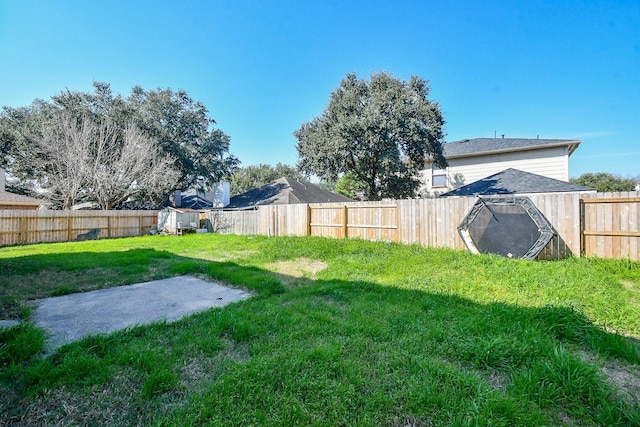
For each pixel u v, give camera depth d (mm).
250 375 1958
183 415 1623
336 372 2023
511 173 11727
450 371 1998
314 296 3955
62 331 2902
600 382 1834
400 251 6941
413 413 1656
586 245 5746
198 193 25312
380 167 14219
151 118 19344
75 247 9688
